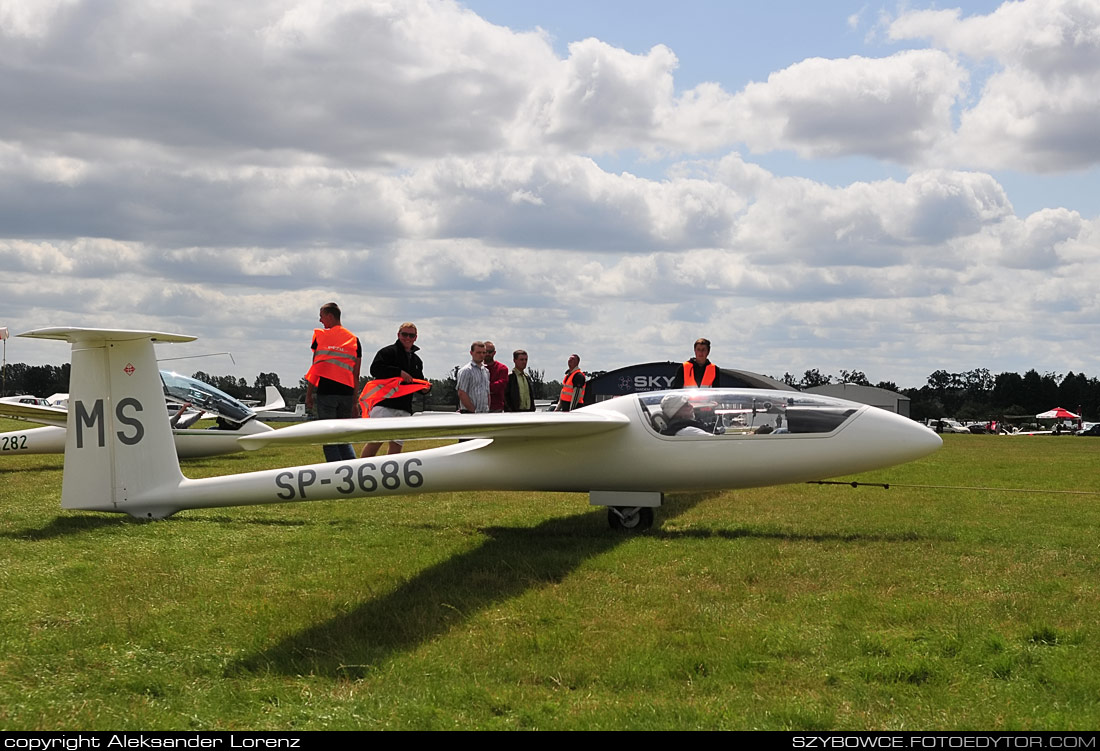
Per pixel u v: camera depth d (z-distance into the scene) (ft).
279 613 15.84
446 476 25.95
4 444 47.37
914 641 14.29
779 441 25.18
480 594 17.48
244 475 26.25
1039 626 14.64
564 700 12.03
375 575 18.93
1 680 12.76
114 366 26.22
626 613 16.14
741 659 13.41
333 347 33.01
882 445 25.21
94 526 25.08
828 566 19.97
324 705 11.76
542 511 29.32
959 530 25.23
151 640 14.48
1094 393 386.73
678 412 25.59
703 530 25.55
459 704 11.88
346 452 32.81
